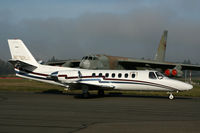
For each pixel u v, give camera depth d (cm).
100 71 2448
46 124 1036
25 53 2658
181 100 2106
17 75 2694
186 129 944
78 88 2283
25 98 2134
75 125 1016
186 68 4084
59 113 1323
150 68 4269
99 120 1129
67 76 2483
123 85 2331
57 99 2091
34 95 2473
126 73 2352
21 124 1036
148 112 1373
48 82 2611
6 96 2309
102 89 2350
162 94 2836
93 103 1803
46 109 1466
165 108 1545
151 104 1762
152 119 1156
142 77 2280
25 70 2670
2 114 1281
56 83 2589
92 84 2231
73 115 1262
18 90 3198
